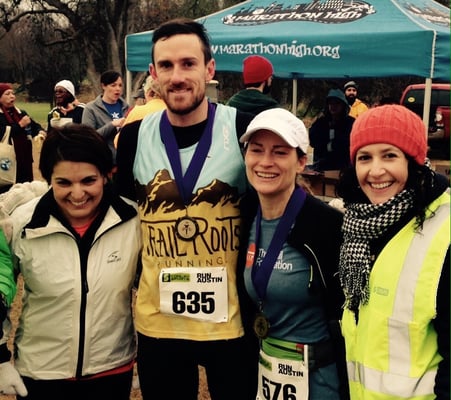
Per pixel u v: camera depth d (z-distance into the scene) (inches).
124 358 95.2
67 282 89.3
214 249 91.8
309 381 85.0
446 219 67.7
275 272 84.7
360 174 73.1
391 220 70.3
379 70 215.3
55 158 87.0
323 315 85.1
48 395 92.2
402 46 208.7
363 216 72.8
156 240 92.8
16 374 89.3
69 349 90.4
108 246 92.2
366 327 71.2
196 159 92.4
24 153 257.4
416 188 69.5
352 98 363.3
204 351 94.0
